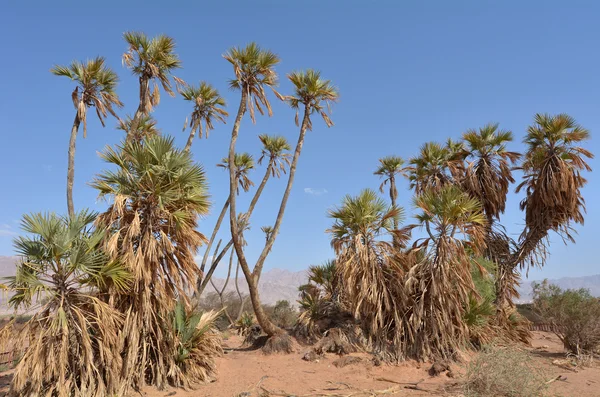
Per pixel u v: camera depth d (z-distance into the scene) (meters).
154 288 8.50
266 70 11.81
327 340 11.17
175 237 8.92
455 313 10.81
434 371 9.39
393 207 12.04
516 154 17.17
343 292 12.88
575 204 15.06
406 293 10.80
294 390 8.35
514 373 7.54
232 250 24.50
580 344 11.35
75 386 7.16
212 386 8.74
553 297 13.16
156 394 7.99
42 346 6.98
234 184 11.56
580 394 7.61
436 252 10.94
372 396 7.86
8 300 6.94
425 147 18.11
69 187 10.70
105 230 8.05
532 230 16.03
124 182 8.58
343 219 11.61
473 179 16.77
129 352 7.88
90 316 7.65
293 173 12.64
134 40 12.33
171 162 8.75
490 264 13.51
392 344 10.88
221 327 20.47
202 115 15.21
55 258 7.37
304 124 12.94
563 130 15.30
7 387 8.18
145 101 12.38
